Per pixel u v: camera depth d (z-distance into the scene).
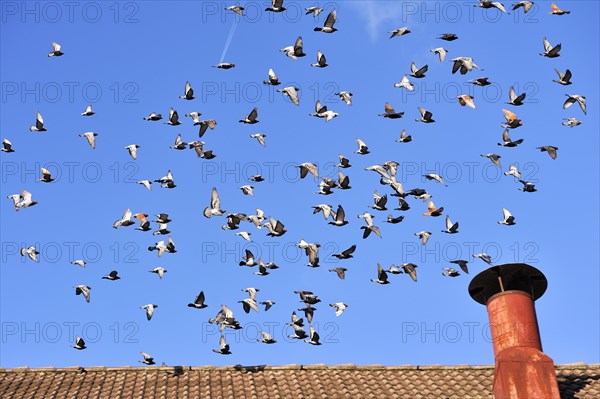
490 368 30.17
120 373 30.66
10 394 29.33
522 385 26.31
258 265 32.56
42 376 30.50
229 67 33.09
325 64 32.59
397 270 31.97
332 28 32.56
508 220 32.62
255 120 33.34
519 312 27.62
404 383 29.66
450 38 33.25
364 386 29.48
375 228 32.59
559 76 32.34
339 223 32.84
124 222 34.06
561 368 29.91
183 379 30.17
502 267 28.17
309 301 31.44
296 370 30.44
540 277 28.20
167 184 34.19
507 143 33.28
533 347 27.20
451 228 32.81
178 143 33.62
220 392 29.27
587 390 28.50
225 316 30.55
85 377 30.47
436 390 29.12
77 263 32.47
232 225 32.78
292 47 32.44
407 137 33.75
